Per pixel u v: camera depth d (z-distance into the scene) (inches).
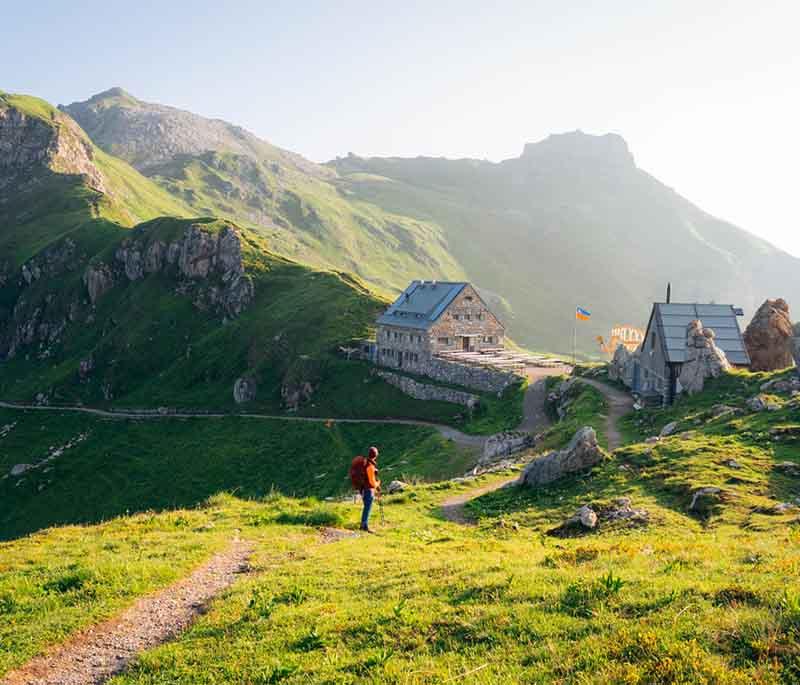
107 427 5984.3
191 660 573.6
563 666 443.8
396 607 589.3
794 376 1857.8
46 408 6860.2
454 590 631.8
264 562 874.1
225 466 4768.7
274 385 5930.1
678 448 1391.5
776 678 388.2
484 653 489.1
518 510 1283.2
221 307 7559.1
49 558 940.6
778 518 927.0
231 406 5890.8
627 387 3080.7
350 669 499.2
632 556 700.0
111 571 817.5
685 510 1067.3
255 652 561.3
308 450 4613.7
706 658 418.3
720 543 783.7
